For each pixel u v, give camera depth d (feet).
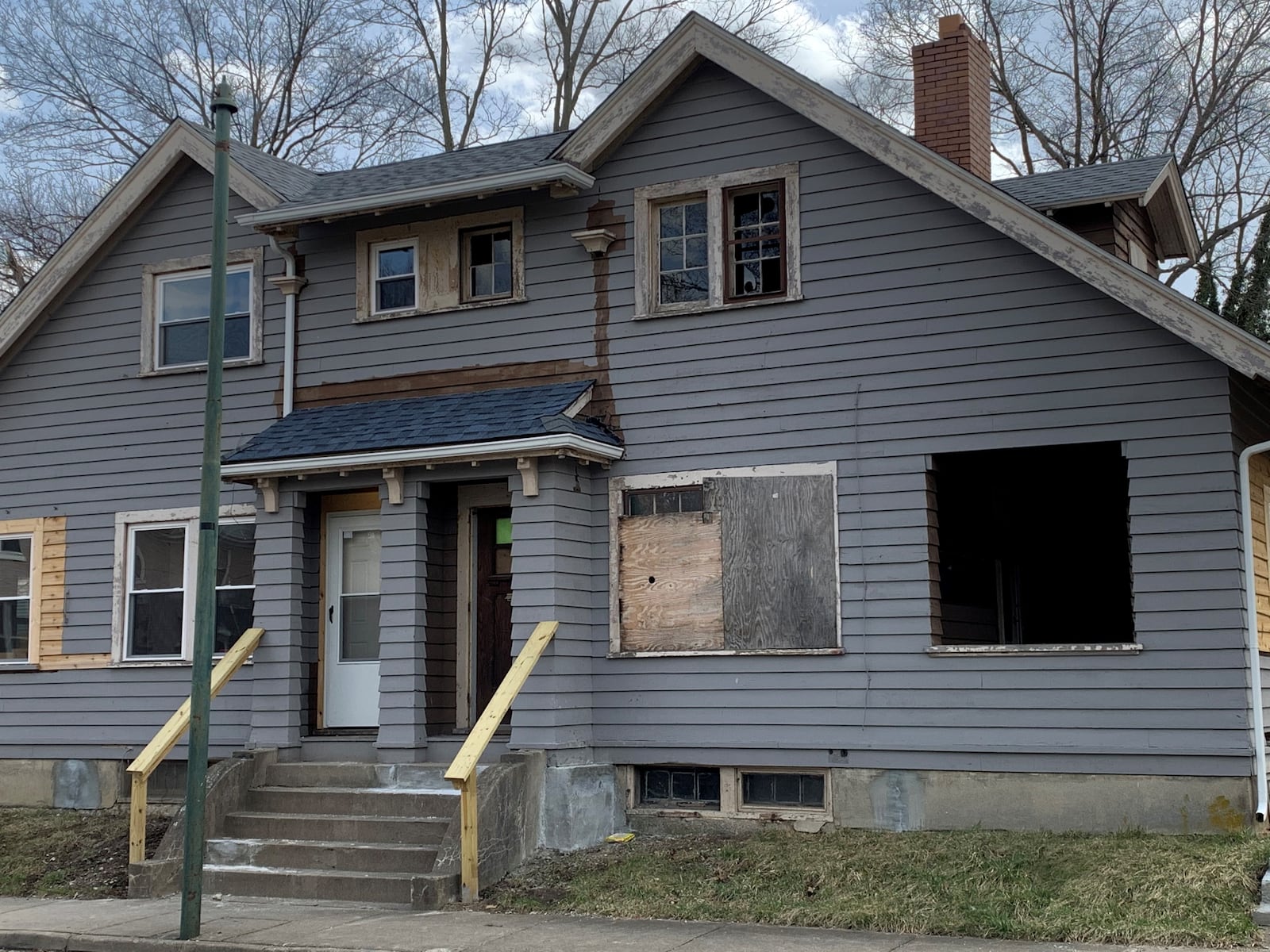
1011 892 33.99
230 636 52.34
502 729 46.09
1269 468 44.83
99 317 56.65
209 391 35.63
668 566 45.55
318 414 50.85
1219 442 39.24
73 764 53.93
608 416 47.14
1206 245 85.05
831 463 43.91
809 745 42.98
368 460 45.65
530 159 50.70
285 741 46.85
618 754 45.27
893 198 44.11
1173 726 38.86
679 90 47.60
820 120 44.60
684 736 44.55
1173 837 37.65
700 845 41.45
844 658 42.98
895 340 43.55
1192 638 38.93
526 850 41.04
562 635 44.21
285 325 53.01
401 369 50.80
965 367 42.55
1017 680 40.81
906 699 42.04
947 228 43.24
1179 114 87.35
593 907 35.94
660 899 36.14
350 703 48.98
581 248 48.44
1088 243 40.47
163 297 56.03
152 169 55.26
